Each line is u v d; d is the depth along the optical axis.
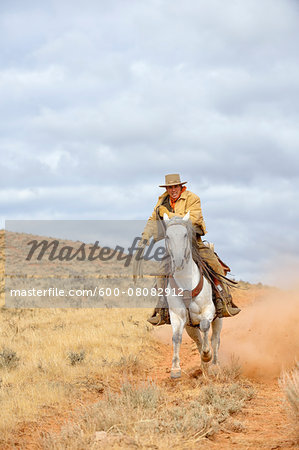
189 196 12.30
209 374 11.87
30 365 12.87
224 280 12.52
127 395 9.20
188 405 9.16
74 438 7.43
